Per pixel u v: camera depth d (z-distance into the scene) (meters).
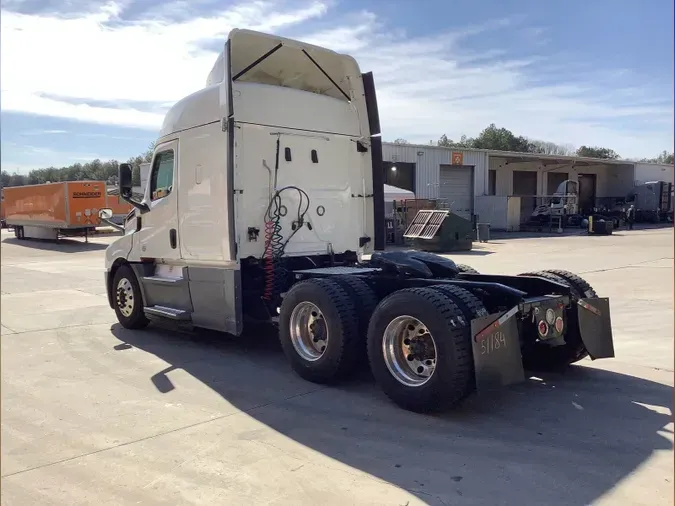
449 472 3.76
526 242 26.17
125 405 5.13
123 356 6.84
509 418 4.69
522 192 46.66
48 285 13.55
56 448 4.22
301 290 5.73
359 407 5.00
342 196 7.52
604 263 16.62
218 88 6.43
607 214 43.47
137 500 3.47
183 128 6.98
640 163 51.16
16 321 9.04
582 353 5.74
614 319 8.59
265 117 6.71
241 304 6.38
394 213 26.80
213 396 5.36
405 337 4.96
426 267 5.66
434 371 4.59
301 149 7.04
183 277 7.05
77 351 7.09
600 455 3.98
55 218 28.58
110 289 8.67
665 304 9.78
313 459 3.99
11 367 6.39
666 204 46.94
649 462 3.86
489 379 4.50
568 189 39.38
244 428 4.57
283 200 6.85
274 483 3.65
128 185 7.80
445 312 4.54
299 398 5.27
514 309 4.78
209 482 3.68
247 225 6.54
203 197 6.68
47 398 5.33
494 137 77.44
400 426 4.55
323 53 7.20
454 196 37.31
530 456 3.98
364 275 6.02
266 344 7.39
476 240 27.17
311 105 7.14
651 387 5.46
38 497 3.52
